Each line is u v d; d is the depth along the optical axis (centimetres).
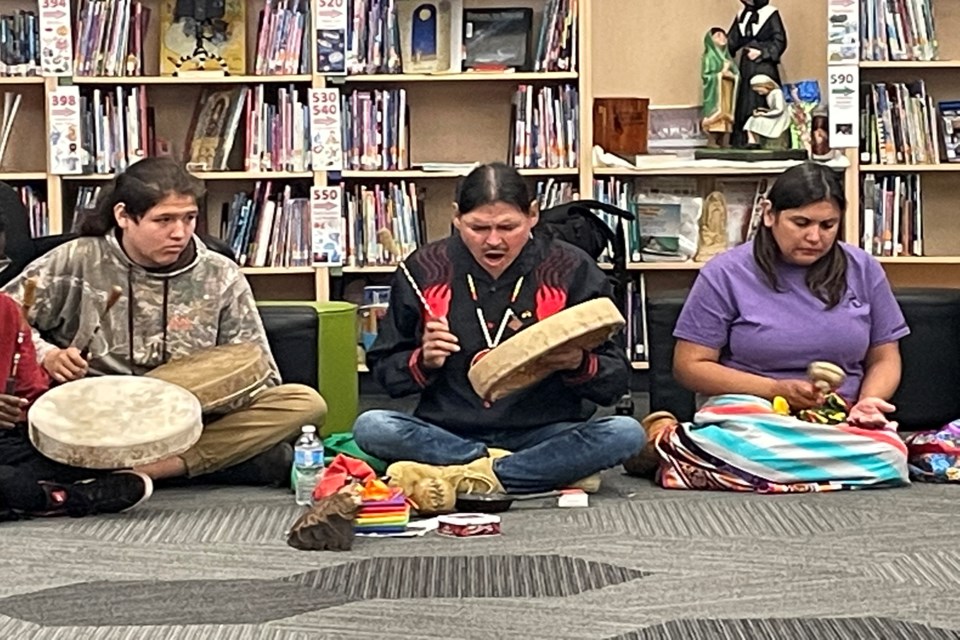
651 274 732
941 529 397
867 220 696
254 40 718
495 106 735
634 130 697
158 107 725
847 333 478
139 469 464
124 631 305
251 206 702
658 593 331
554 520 413
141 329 477
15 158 726
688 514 420
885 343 488
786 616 311
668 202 704
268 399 476
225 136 701
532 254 457
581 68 692
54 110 680
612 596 328
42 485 421
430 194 734
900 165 692
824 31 725
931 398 554
